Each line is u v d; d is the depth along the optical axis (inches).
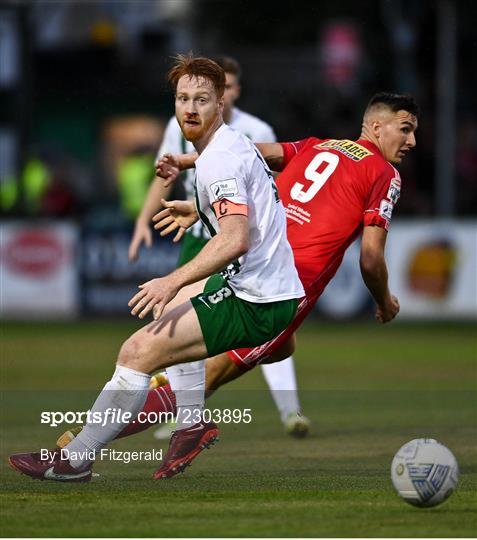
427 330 2522.1
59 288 2689.5
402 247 2623.0
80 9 3376.0
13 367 1909.4
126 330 2474.2
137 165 2856.8
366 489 893.2
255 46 3449.8
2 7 2984.7
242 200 839.1
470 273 2613.2
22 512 793.6
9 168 3299.7
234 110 1339.8
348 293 2655.0
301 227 994.1
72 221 2691.9
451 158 2935.5
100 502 831.7
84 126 3376.0
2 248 2694.4
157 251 2645.2
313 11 3420.3
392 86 3154.5
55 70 3344.0
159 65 3316.9
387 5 3216.0
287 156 1037.2
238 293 868.6
